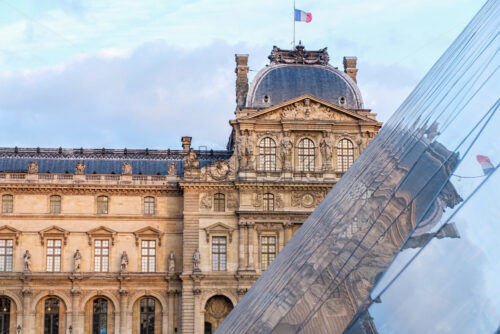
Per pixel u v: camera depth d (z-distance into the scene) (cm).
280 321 3612
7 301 12888
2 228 12925
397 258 2628
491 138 2536
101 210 13200
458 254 2236
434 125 3409
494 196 2272
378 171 4084
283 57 13850
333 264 3578
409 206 3006
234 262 12781
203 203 12900
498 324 1970
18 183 12988
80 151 14038
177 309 12962
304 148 13050
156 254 13138
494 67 3006
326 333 2931
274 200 12862
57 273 12812
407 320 2238
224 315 12838
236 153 13000
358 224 3719
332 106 12962
